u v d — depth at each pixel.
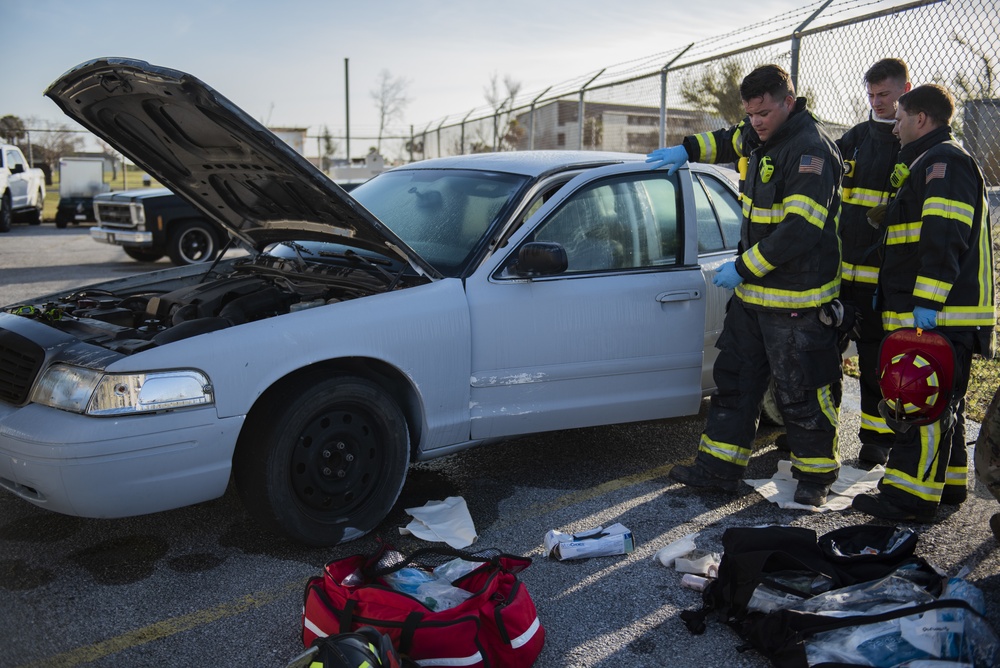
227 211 4.64
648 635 3.00
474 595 2.72
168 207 12.70
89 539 3.73
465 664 2.55
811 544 3.06
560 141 14.67
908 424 3.65
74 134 32.62
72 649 2.89
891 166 4.24
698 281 4.45
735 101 9.18
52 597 3.24
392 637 2.55
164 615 3.11
